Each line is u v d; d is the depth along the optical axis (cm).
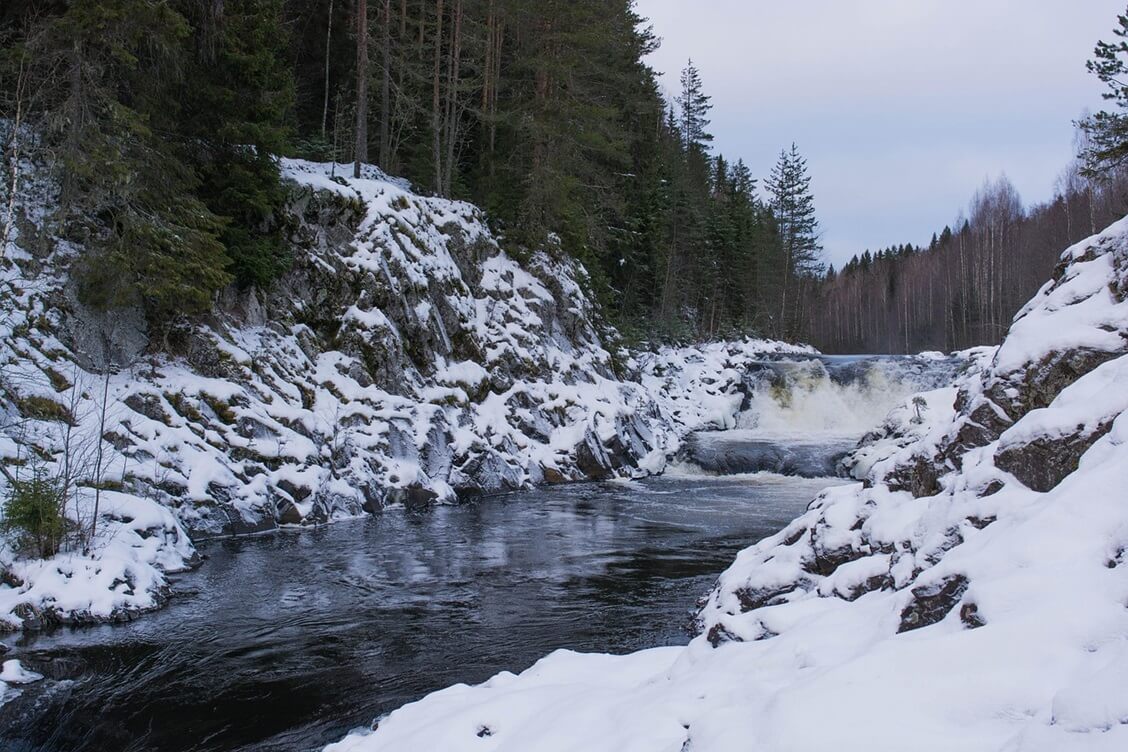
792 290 6888
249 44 1819
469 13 3269
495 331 2603
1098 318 659
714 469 2572
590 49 3234
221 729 659
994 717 298
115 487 1268
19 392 1321
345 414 1897
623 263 4094
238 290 1898
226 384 1659
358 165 2641
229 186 1834
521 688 601
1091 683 272
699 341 4747
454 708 564
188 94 1734
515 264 2972
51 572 948
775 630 598
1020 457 547
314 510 1600
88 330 1536
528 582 1170
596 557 1347
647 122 4297
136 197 1560
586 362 2970
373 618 980
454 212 2745
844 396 3550
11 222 1437
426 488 1898
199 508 1403
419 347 2275
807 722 314
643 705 466
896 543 619
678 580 1185
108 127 1518
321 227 2159
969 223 7038
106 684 750
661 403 3403
